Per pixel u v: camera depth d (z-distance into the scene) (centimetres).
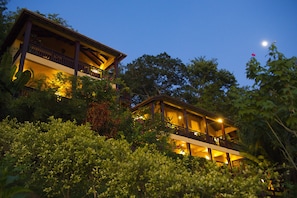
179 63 3400
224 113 2614
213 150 2014
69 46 1741
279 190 702
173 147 1270
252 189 379
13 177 373
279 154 811
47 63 1370
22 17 1374
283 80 484
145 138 1093
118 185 440
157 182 401
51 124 634
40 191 537
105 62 1855
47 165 508
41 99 970
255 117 544
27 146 536
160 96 1794
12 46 1527
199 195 383
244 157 934
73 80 1198
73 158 509
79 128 602
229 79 3253
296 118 460
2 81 919
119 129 1081
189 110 2033
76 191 549
